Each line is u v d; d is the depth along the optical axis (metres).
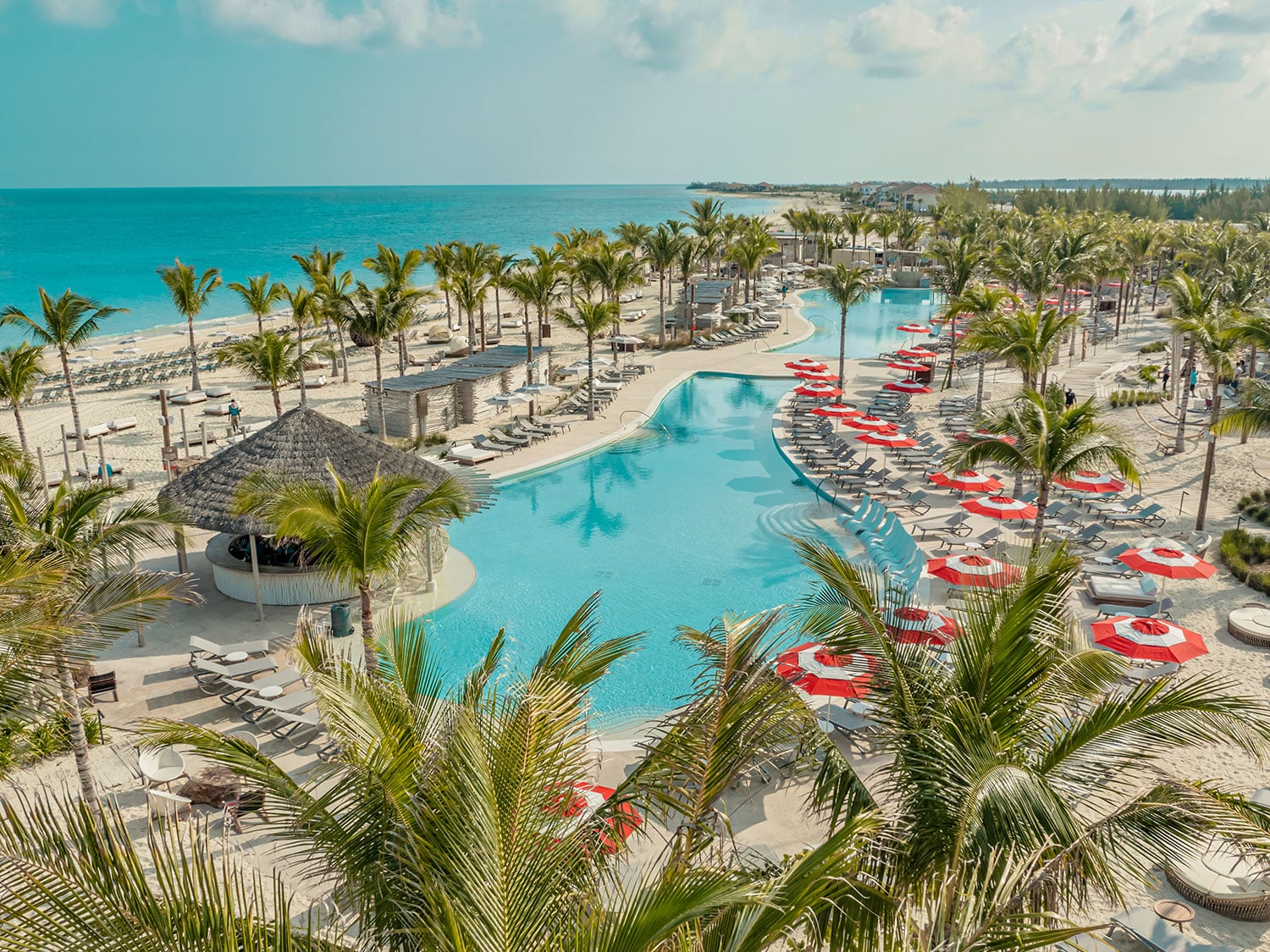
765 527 26.53
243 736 14.94
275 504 13.73
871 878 7.04
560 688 6.67
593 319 37.72
